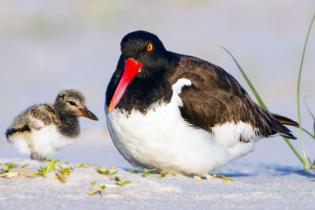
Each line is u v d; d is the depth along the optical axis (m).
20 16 34.50
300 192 9.82
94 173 9.81
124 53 11.20
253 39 33.00
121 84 10.84
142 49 11.02
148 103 10.68
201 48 31.73
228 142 11.55
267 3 38.69
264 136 12.45
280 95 24.05
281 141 18.28
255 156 16.33
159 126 10.66
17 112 21.56
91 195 8.92
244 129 11.81
